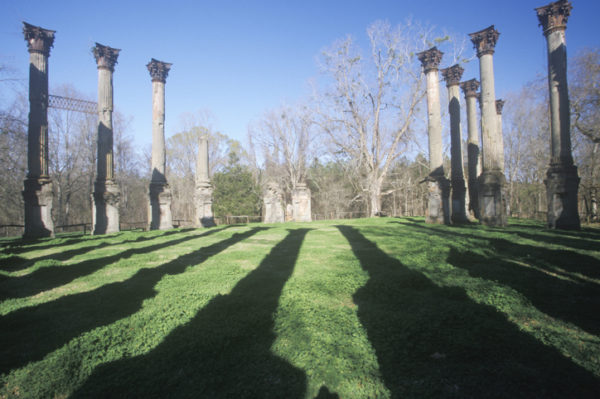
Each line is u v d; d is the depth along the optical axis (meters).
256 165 50.00
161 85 24.92
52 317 5.01
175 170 57.25
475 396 2.91
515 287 5.95
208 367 3.44
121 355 3.75
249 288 6.16
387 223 22.89
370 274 7.06
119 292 6.11
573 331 4.18
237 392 3.04
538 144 37.28
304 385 3.14
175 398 2.98
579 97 24.61
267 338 4.05
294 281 6.53
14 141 26.91
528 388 2.99
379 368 3.41
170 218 24.33
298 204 31.36
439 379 3.17
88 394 3.05
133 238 16.09
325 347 3.81
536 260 8.16
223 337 4.02
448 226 19.20
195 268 8.30
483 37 20.02
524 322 4.48
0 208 36.12
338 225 22.02
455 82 24.50
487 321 4.42
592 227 18.72
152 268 8.32
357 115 36.75
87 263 9.15
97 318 4.88
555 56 17.33
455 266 7.78
